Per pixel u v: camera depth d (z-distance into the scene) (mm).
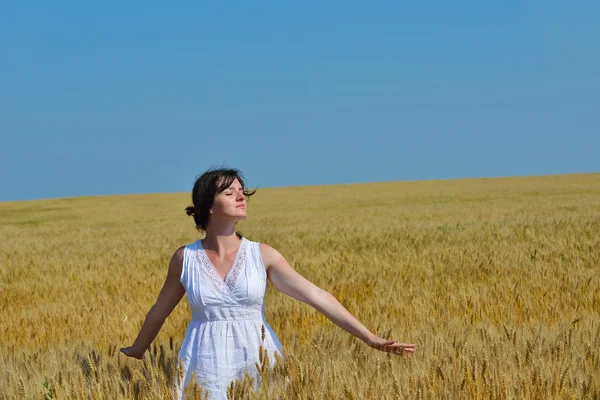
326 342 5090
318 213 43406
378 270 10805
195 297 4188
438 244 14891
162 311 4449
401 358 4645
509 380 3930
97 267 14438
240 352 4148
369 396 3709
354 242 16750
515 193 57531
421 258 12258
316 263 11969
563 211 32156
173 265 4332
